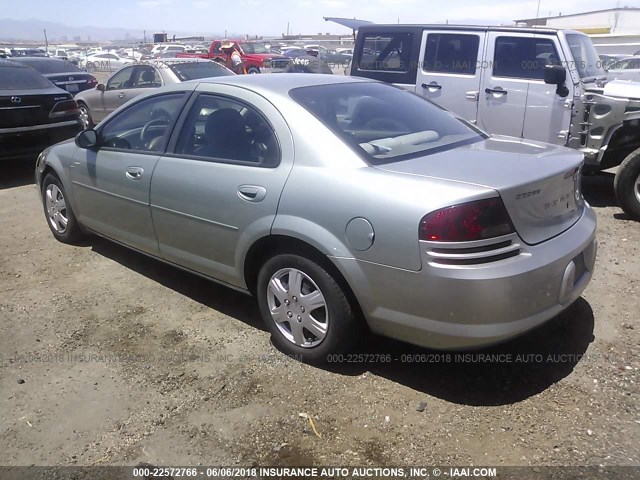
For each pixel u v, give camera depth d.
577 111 6.41
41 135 8.05
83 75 14.73
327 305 3.08
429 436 2.70
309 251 3.08
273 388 3.09
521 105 6.83
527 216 2.79
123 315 3.96
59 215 5.30
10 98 7.68
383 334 3.00
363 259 2.85
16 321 3.91
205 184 3.56
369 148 3.14
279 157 3.25
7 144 7.76
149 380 3.21
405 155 3.16
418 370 3.21
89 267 4.81
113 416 2.91
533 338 3.50
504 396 2.97
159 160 3.93
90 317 3.95
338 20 9.24
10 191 7.44
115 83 10.84
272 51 27.12
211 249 3.64
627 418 2.77
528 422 2.77
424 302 2.71
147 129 4.18
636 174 5.71
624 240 5.27
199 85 3.89
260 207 3.23
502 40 6.94
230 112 3.61
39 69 14.21
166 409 2.96
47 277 4.63
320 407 2.93
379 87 4.01
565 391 2.99
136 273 4.66
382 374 3.18
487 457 2.56
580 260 3.10
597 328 3.61
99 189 4.49
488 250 2.64
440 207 2.62
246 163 3.40
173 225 3.86
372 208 2.80
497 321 2.65
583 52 7.16
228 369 3.29
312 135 3.17
